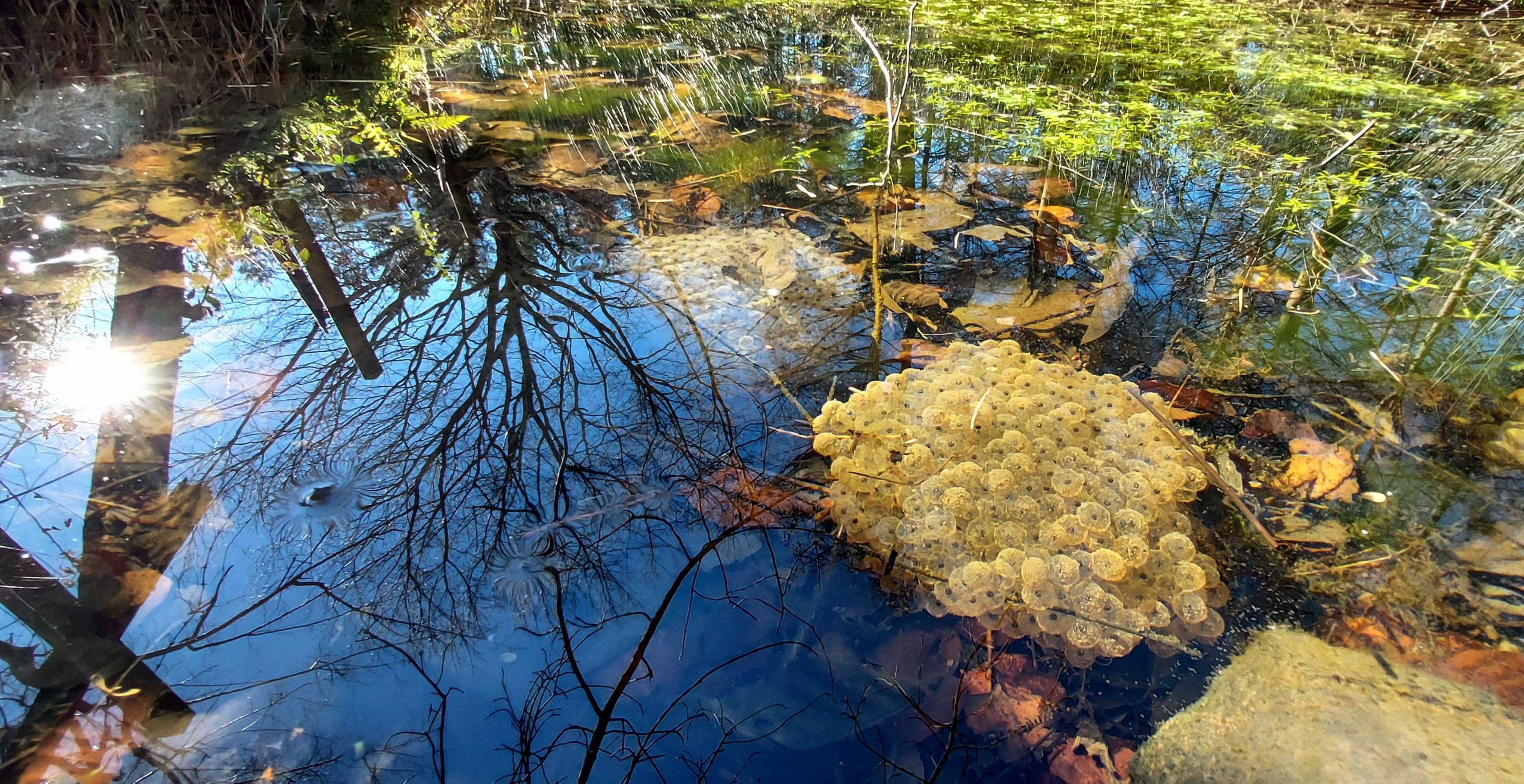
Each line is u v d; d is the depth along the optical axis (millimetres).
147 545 1639
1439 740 1280
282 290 2516
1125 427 1936
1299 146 3543
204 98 3836
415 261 2691
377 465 1858
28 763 1280
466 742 1334
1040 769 1318
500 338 2314
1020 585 1583
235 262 2639
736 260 2684
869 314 2428
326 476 1822
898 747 1340
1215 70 4562
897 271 2619
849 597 1582
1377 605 1549
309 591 1566
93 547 1626
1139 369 2215
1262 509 1774
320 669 1435
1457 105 3957
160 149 3387
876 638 1509
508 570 1618
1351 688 1387
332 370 2170
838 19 5684
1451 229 2822
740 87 4312
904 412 1993
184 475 1804
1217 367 2199
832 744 1347
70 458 1826
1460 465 1851
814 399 2096
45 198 2926
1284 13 5918
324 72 4301
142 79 3746
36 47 3668
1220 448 1926
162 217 2861
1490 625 1495
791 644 1495
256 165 3281
